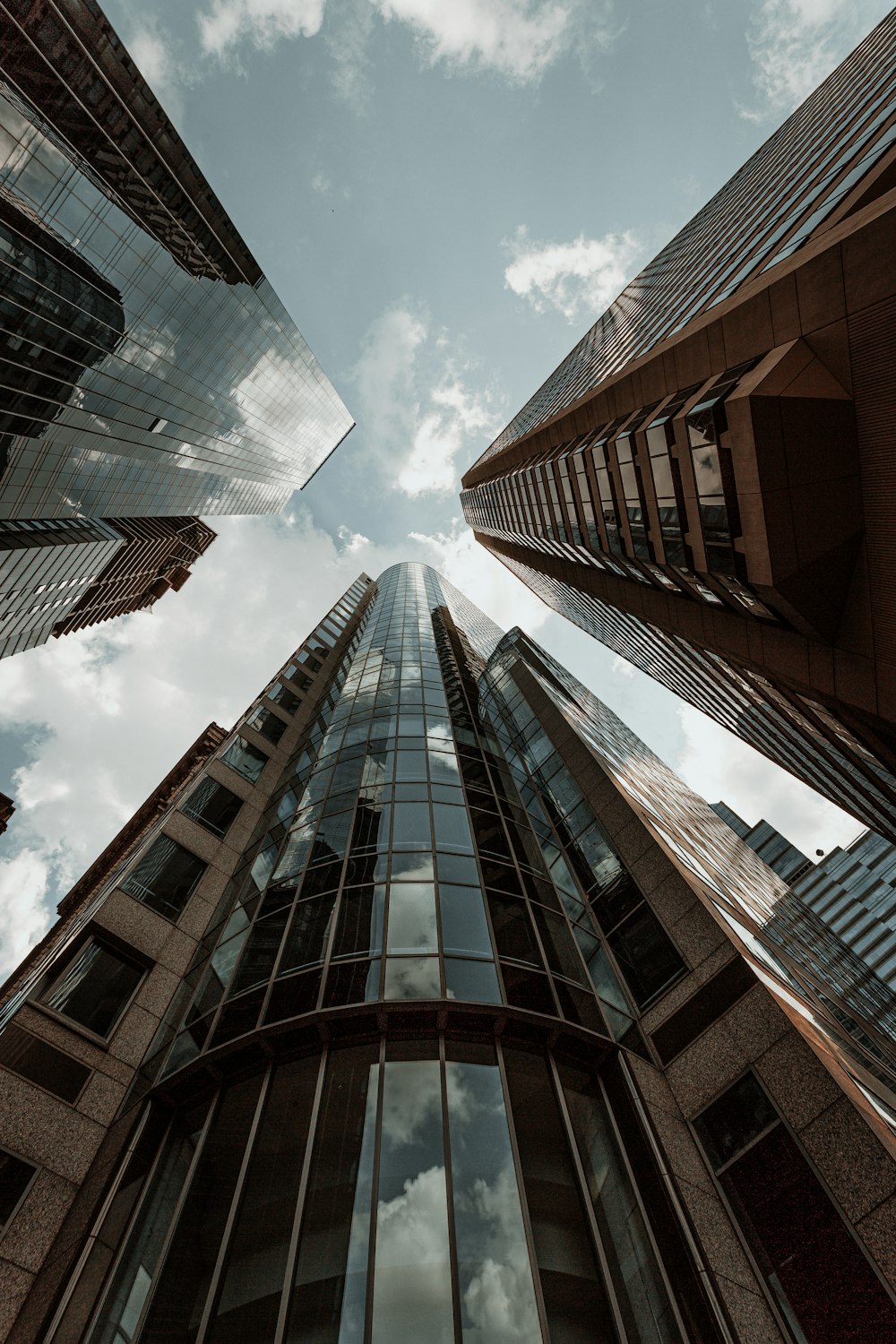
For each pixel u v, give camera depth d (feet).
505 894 63.21
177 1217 37.27
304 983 51.03
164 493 273.95
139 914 69.00
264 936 60.44
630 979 58.03
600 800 80.12
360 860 65.46
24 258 127.44
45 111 119.55
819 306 42.47
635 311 164.14
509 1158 37.96
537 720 110.42
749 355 49.73
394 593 222.69
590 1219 36.60
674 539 65.05
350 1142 37.96
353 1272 31.65
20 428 158.61
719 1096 44.83
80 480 205.46
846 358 41.16
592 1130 42.75
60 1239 40.88
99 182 137.69
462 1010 45.62
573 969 57.62
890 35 98.78
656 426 61.05
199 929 72.33
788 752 120.16
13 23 108.68
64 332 148.05
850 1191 36.04
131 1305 33.58
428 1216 34.01
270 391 277.64
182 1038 54.29
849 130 74.95
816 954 132.46
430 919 55.88
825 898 325.21
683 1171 40.50
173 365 198.49
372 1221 33.60
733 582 56.44
